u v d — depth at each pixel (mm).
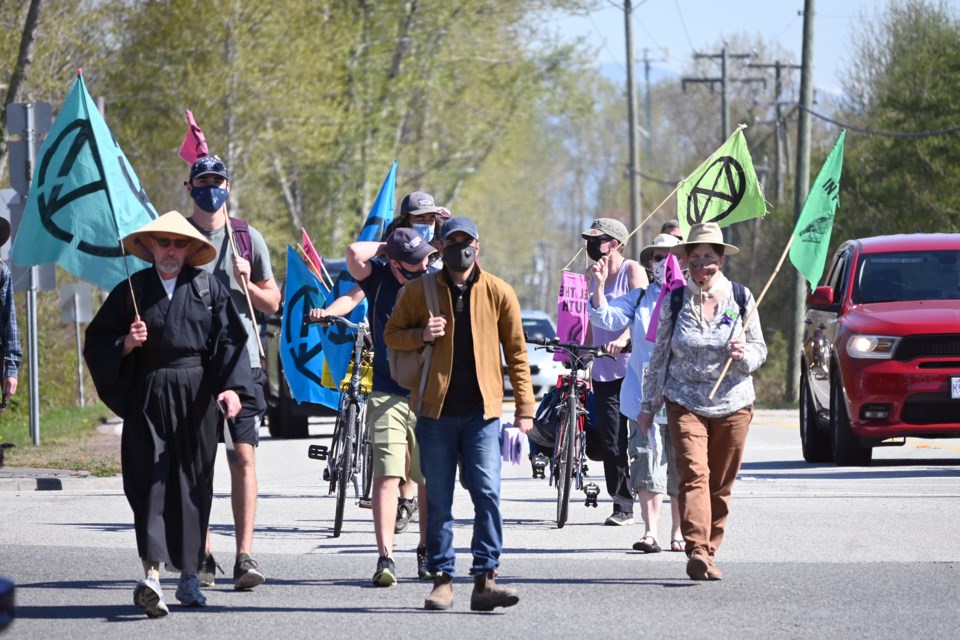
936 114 92125
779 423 61406
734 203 29828
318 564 24234
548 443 29781
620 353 28516
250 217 115000
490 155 137375
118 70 100938
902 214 93375
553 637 18266
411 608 20297
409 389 22062
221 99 103812
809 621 19141
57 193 23922
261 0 104250
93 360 19781
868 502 30922
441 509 20219
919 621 19094
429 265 23438
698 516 22000
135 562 24266
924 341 38188
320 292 30141
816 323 42094
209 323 20172
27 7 76562
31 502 32719
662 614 19703
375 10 122688
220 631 18766
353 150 121562
